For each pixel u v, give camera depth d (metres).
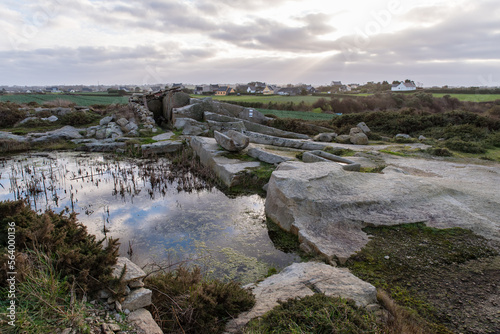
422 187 7.29
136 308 3.27
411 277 4.54
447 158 11.99
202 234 6.58
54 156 13.04
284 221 6.56
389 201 6.62
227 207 8.12
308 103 41.38
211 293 3.61
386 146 14.74
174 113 18.52
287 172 7.46
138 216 7.44
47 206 7.85
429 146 14.40
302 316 3.22
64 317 2.77
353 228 5.94
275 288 4.04
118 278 3.33
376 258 5.05
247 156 11.43
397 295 4.13
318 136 16.34
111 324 2.88
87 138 15.70
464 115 17.88
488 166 10.74
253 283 4.64
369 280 4.50
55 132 15.81
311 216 6.24
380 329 3.11
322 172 7.48
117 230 6.68
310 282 4.11
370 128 19.84
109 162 12.34
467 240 5.40
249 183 9.47
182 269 4.30
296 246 5.93
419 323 3.54
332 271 4.45
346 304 3.47
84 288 3.16
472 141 14.38
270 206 7.25
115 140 14.98
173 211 7.80
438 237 5.55
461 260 4.88
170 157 13.28
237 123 17.36
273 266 5.38
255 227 6.94
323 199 6.49
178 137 15.51
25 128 16.72
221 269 5.29
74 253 3.43
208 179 10.23
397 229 5.86
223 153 11.37
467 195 7.11
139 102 22.33
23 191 8.79
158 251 5.86
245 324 3.27
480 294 4.08
